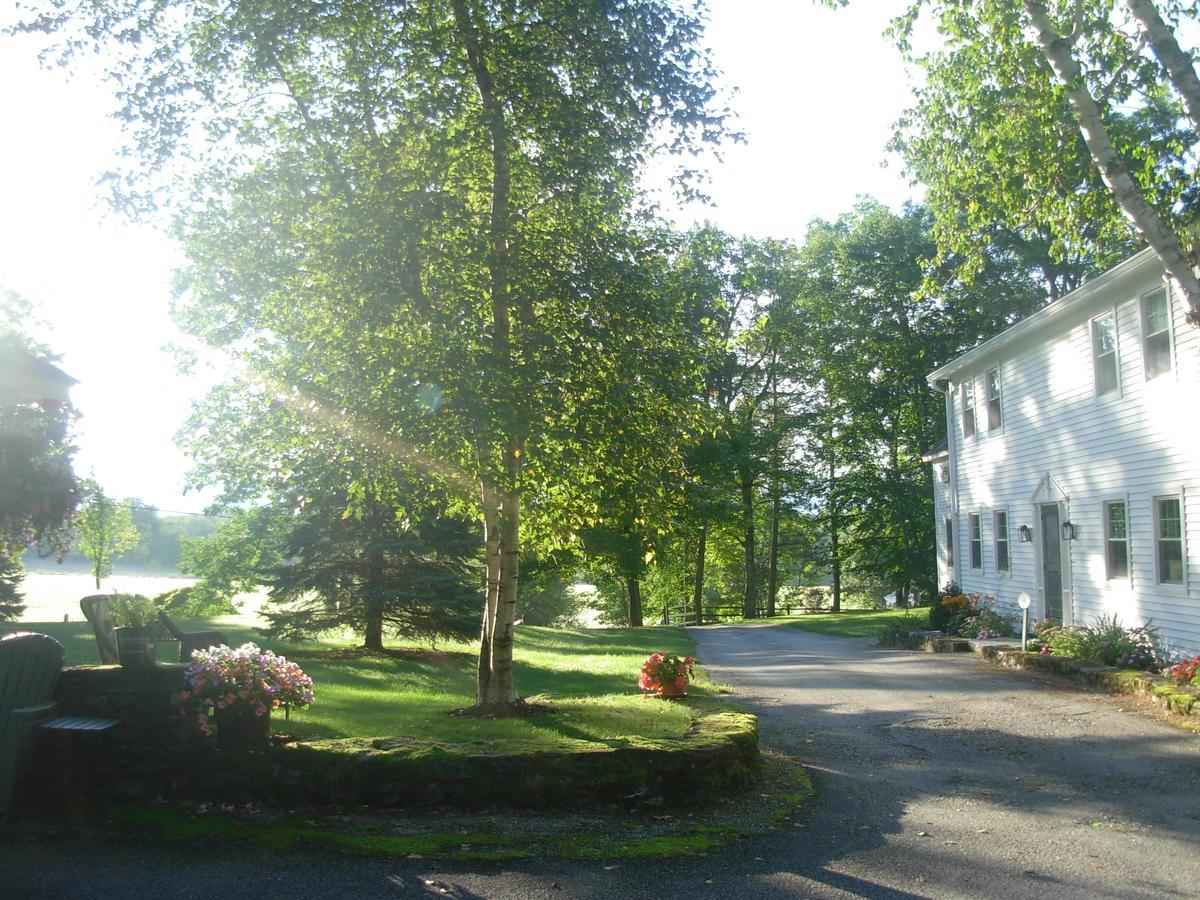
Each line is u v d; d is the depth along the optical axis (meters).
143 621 8.98
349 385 8.98
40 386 7.07
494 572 10.56
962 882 5.54
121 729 6.92
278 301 9.35
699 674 15.84
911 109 13.80
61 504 6.97
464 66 9.66
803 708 11.96
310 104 9.87
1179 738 9.41
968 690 13.14
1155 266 14.05
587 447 9.23
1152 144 12.27
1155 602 14.47
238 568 30.16
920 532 39.22
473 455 9.11
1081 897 5.30
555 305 9.39
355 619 18.08
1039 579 18.81
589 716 9.53
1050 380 18.19
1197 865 5.82
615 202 10.31
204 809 6.68
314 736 8.03
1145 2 9.47
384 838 6.14
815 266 42.56
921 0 12.80
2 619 21.88
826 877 5.62
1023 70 12.55
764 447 41.94
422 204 9.02
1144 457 14.80
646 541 11.46
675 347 9.79
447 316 8.74
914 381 39.56
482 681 10.37
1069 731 9.95
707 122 9.95
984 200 13.54
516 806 6.85
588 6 9.62
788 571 57.53
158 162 9.65
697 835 6.38
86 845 5.95
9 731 6.46
